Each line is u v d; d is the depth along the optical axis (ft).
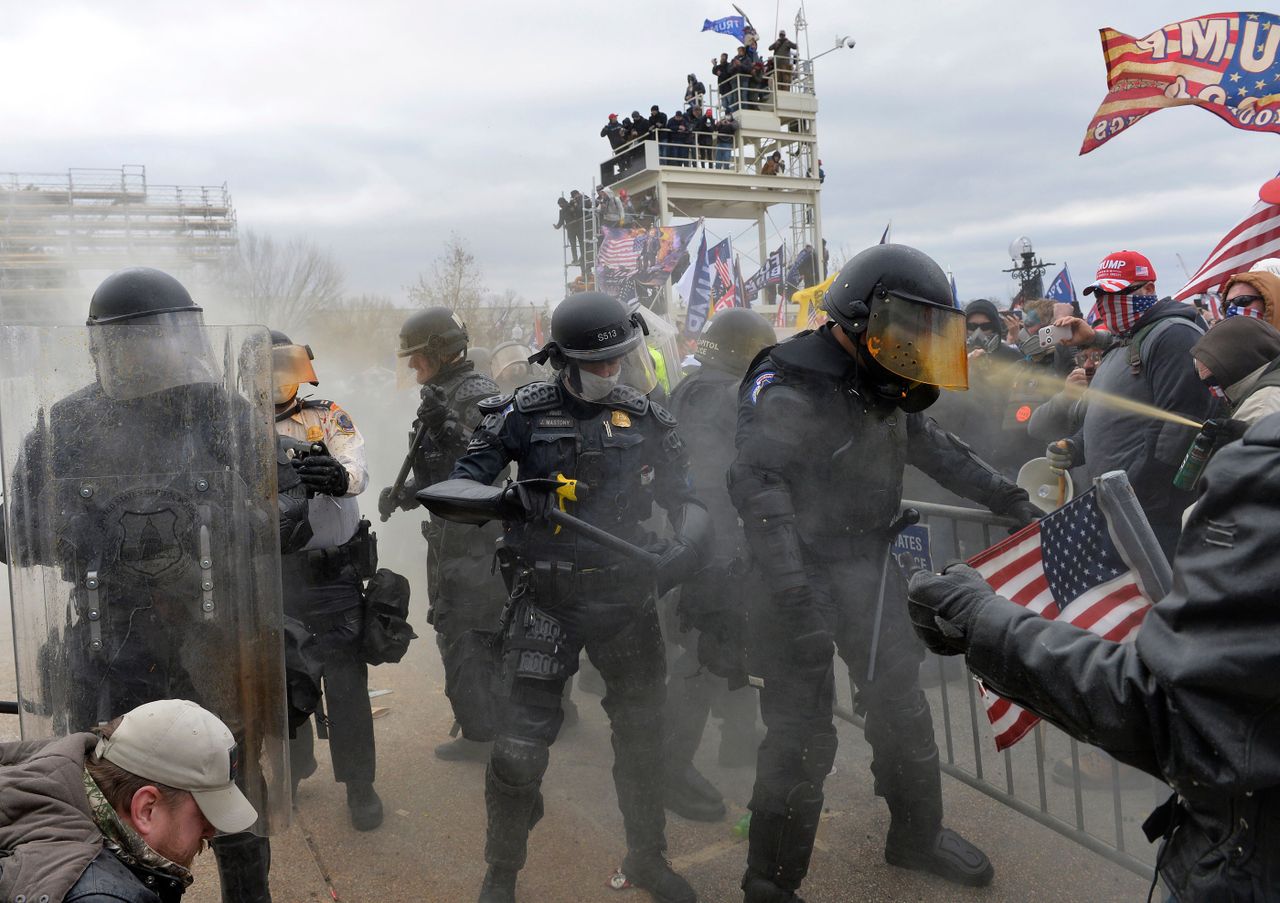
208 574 7.68
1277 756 3.94
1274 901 4.22
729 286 36.47
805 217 67.05
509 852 9.22
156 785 5.61
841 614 9.50
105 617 7.52
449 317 13.66
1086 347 14.43
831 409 9.02
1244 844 4.30
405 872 10.40
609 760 13.30
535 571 9.27
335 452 11.19
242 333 7.80
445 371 13.64
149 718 5.75
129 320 7.50
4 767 5.86
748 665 9.55
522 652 9.29
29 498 7.47
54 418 7.48
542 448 9.45
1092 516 6.72
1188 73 12.03
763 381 9.13
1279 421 4.04
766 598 9.31
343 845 11.05
